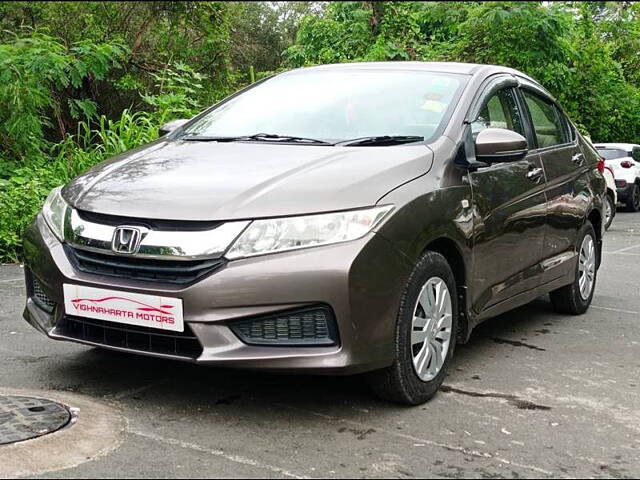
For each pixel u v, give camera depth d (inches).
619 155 731.4
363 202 134.7
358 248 130.7
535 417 144.3
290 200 132.0
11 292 248.4
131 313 132.6
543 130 212.5
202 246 128.9
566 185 214.2
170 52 596.1
